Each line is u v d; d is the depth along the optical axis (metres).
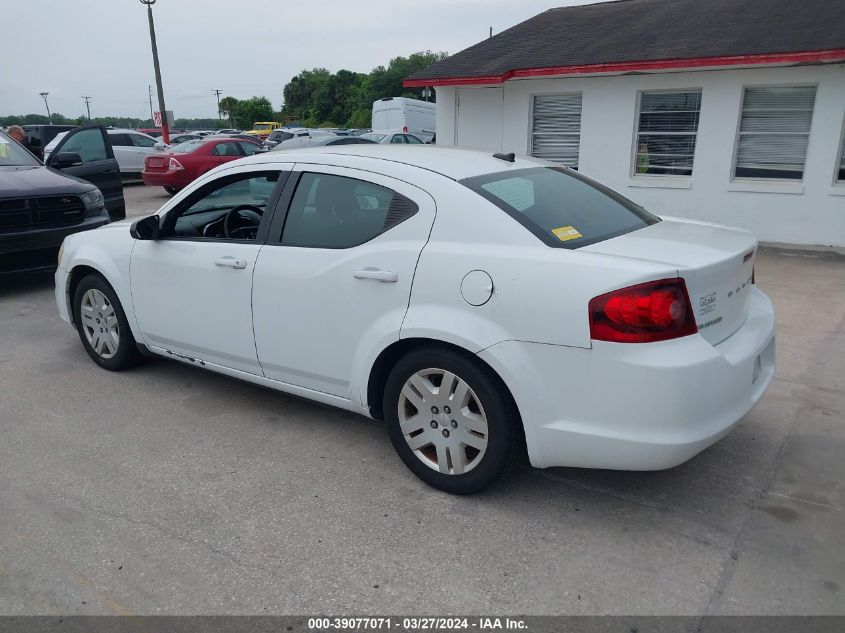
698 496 3.29
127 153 20.14
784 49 9.17
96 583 2.72
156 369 5.09
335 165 3.66
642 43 11.05
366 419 4.23
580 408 2.86
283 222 3.79
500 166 3.65
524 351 2.93
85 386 4.77
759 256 9.12
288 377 3.86
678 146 10.80
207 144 16.53
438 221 3.23
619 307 2.71
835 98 9.29
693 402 2.74
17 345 5.70
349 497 3.33
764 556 2.84
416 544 2.95
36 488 3.43
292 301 3.66
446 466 3.30
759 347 3.16
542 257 2.92
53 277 8.41
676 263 2.82
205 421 4.20
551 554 2.87
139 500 3.32
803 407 4.26
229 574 2.77
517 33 13.82
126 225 4.85
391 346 3.35
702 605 2.56
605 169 11.41
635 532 3.01
